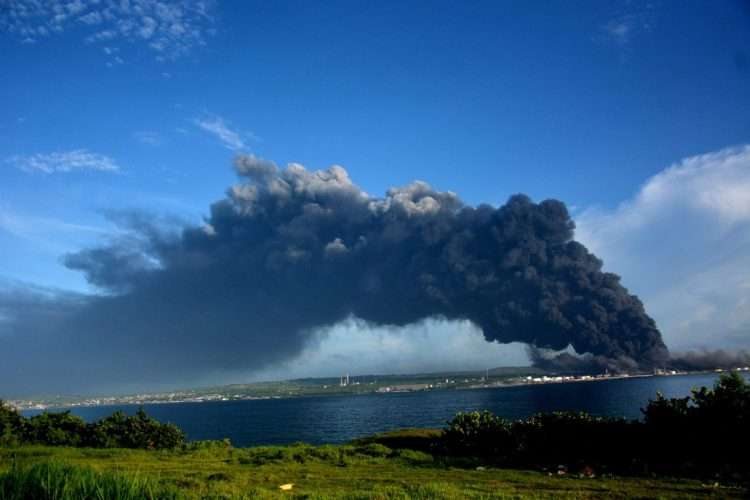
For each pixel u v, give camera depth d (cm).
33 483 946
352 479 1803
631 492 1484
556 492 1482
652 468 1938
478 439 2550
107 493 932
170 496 966
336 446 2881
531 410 9638
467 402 14525
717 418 2012
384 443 2994
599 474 1883
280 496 1344
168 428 3194
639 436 2159
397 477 1853
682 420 2084
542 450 2284
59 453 2656
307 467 2155
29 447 2898
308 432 8694
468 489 1545
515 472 1970
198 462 2367
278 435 8381
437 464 2220
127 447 3064
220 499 1276
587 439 2238
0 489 931
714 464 1927
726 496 1410
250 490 1455
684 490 1521
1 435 3011
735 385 2078
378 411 13400
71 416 3278
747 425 1947
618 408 8675
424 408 13088
